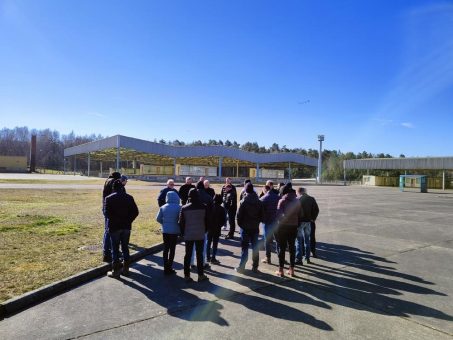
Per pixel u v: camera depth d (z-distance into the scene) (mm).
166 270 7031
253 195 7355
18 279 6172
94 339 4340
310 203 8148
